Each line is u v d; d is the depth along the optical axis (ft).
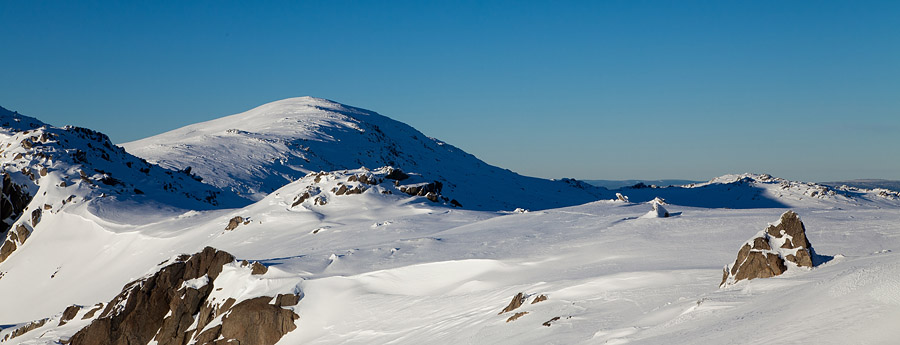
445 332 80.02
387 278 111.04
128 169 322.55
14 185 272.10
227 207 322.14
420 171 551.59
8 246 254.88
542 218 158.71
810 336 38.93
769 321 45.19
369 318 99.25
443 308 93.35
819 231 102.01
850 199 511.40
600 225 132.87
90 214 252.01
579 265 98.17
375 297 105.81
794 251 64.39
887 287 40.29
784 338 40.19
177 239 212.43
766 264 63.98
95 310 141.59
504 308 80.43
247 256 174.40
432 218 185.98
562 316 68.80
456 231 152.35
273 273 115.96
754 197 534.78
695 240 103.60
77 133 329.72
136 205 271.28
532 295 80.79
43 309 196.85
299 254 154.30
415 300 100.89
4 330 154.30
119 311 119.55
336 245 161.07
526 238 128.57
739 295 58.23
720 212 143.23
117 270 205.57
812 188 539.29
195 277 123.13
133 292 121.49
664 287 71.31
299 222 199.52
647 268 86.53
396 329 91.86
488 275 103.65
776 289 56.80
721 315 52.65
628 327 58.23
